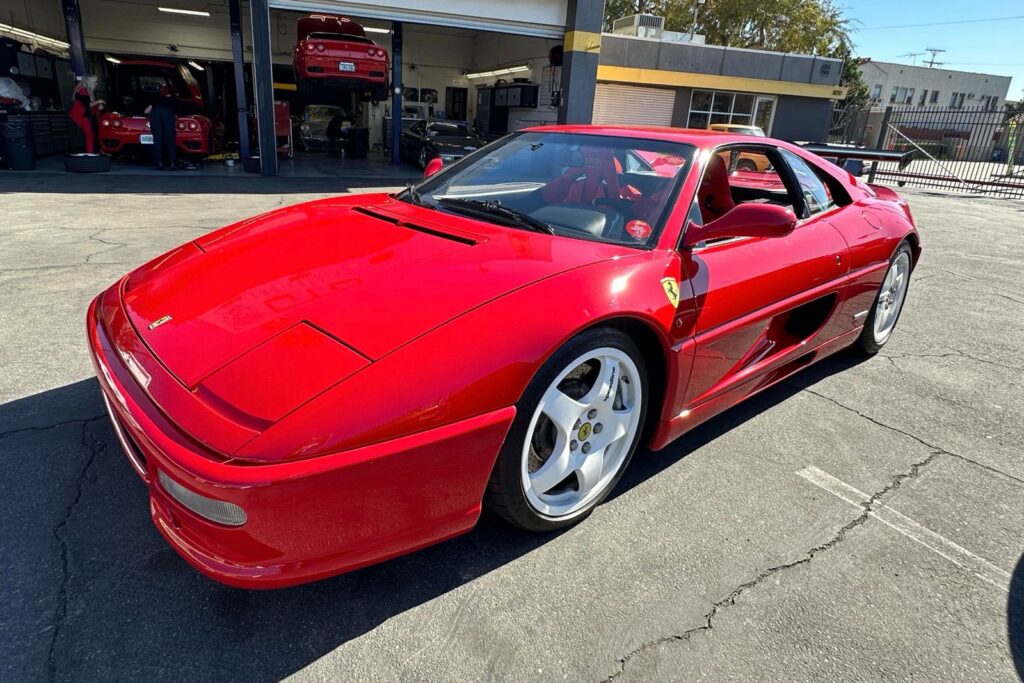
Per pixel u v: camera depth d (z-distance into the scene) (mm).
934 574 2064
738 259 2508
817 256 2926
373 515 1579
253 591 1838
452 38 22672
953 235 9375
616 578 1963
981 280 6418
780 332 2924
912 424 3125
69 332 3584
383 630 1724
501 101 20000
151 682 1530
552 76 17062
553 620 1785
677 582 1960
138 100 12695
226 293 1922
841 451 2828
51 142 14031
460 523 1771
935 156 27250
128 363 1771
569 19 14273
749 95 22391
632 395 2207
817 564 2078
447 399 1596
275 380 1543
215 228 6844
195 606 1767
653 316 2057
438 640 1699
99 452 2441
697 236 2314
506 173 2857
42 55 14008
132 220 7145
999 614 1908
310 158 17641
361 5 12836
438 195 2805
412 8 13188
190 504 1512
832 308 3170
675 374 2232
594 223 2391
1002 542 2254
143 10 18594
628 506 2338
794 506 2391
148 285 2158
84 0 17781
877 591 1972
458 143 15055
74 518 2080
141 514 2117
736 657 1694
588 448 2127
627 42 19734
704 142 2725
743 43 33688
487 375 1663
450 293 1809
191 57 19547
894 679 1658
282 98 21094
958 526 2328
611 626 1774
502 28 14086
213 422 1480
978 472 2707
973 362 4012
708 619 1819
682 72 20766
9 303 4035
